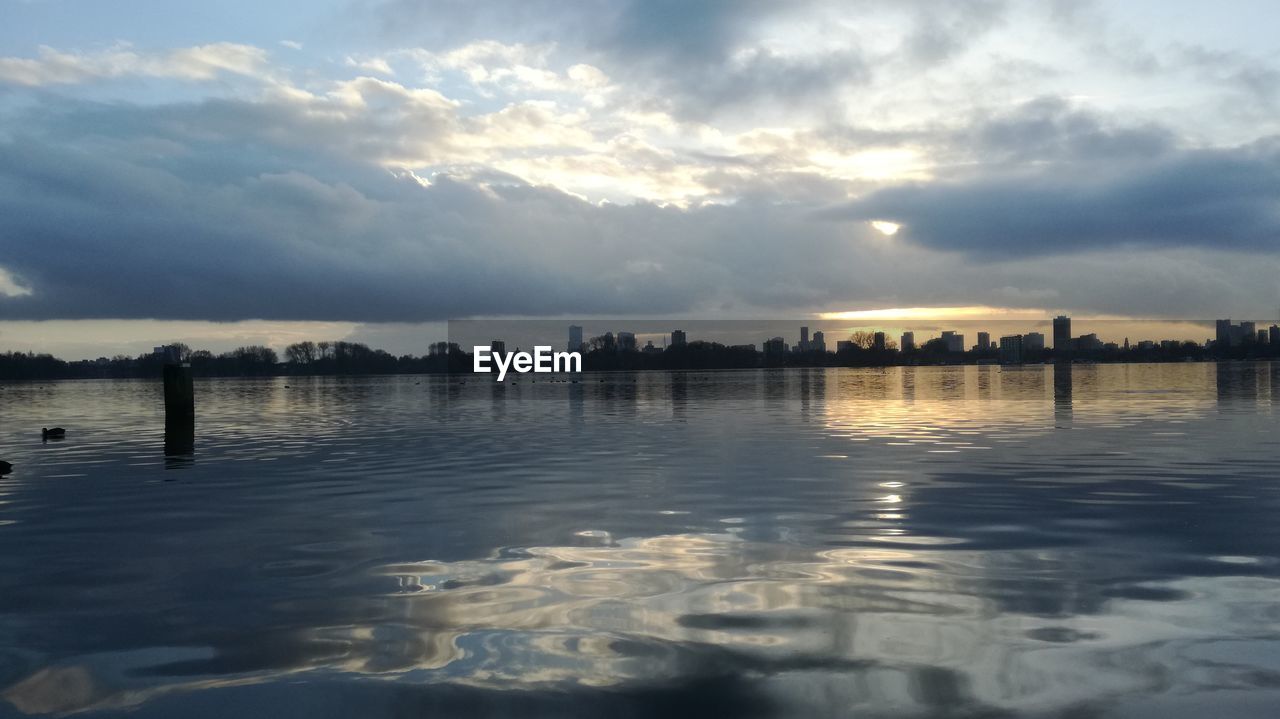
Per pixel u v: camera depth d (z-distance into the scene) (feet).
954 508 35.09
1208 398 121.08
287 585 24.16
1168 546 27.73
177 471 50.72
